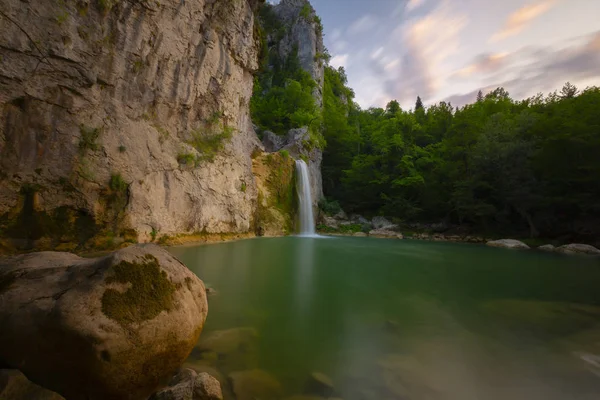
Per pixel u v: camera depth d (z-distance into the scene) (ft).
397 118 138.92
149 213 42.83
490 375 11.48
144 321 9.08
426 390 10.41
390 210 108.37
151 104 46.57
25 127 31.71
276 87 139.13
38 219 31.96
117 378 8.41
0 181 29.84
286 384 10.42
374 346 13.76
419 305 20.49
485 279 30.14
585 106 70.74
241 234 63.72
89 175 36.09
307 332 15.16
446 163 99.14
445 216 100.27
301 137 106.73
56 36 33.53
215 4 56.65
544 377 11.44
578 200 64.03
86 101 36.76
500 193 76.84
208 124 58.95
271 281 26.18
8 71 30.25
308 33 169.68
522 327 16.55
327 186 134.41
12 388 7.77
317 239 71.10
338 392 10.06
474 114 102.94
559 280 30.14
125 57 41.68
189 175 50.67
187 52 52.19
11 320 8.40
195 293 11.53
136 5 42.45
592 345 14.28
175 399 8.73
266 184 78.23
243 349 12.88
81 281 9.26
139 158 42.29
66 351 8.11
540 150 67.67
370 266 36.63
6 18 29.94
